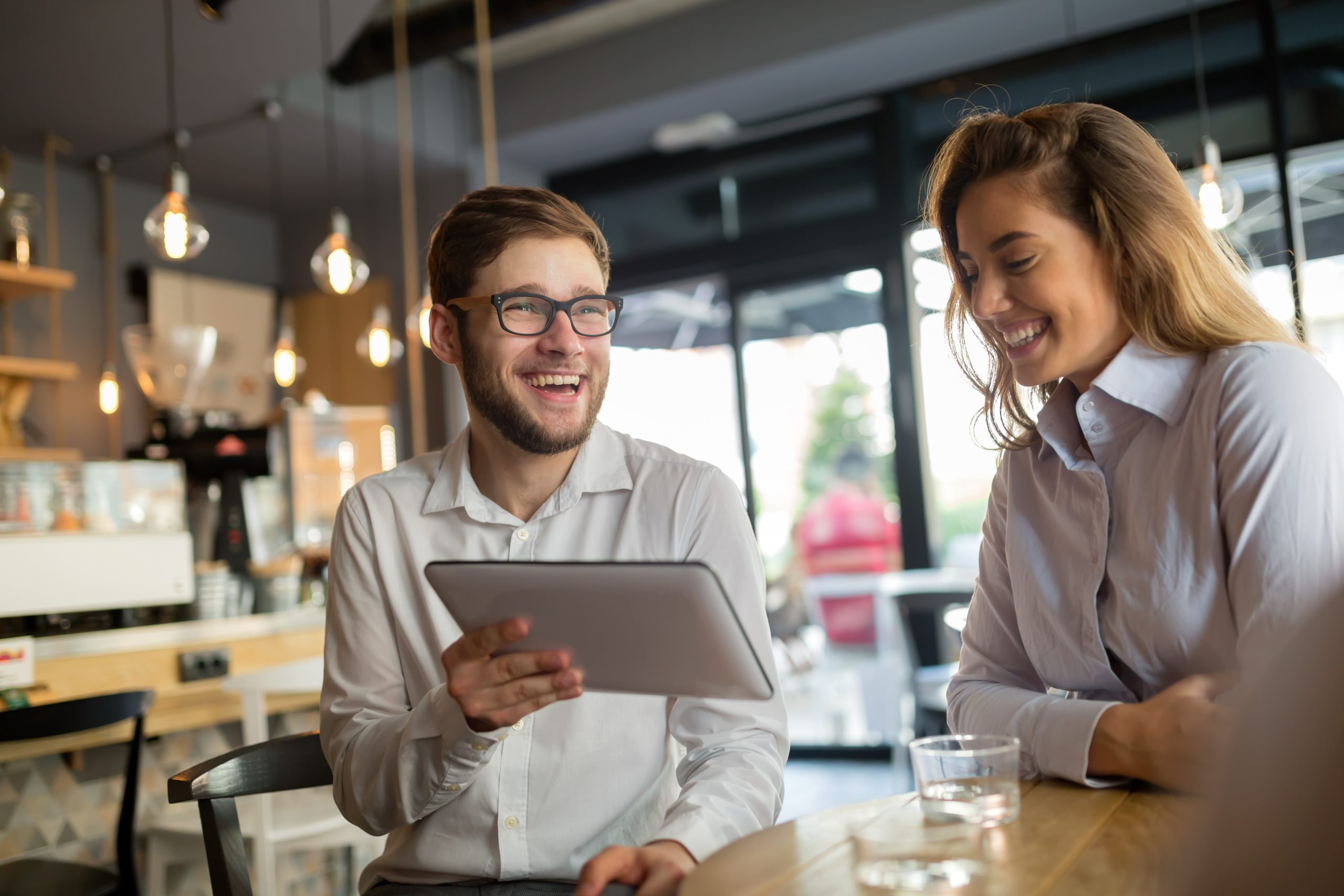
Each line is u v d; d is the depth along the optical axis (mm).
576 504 1448
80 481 3154
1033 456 1333
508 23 4543
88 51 4160
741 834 1120
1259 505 1066
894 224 5164
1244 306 1231
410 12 4805
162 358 4062
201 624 2869
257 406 6105
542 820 1328
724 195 5641
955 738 969
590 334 1394
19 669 2451
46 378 4934
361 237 6039
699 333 5750
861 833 902
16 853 2488
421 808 1234
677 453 1484
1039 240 1188
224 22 3861
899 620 3744
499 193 1406
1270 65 4301
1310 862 380
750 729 1308
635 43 5262
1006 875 793
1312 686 391
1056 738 1060
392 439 5137
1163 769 975
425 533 1441
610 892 1007
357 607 1431
